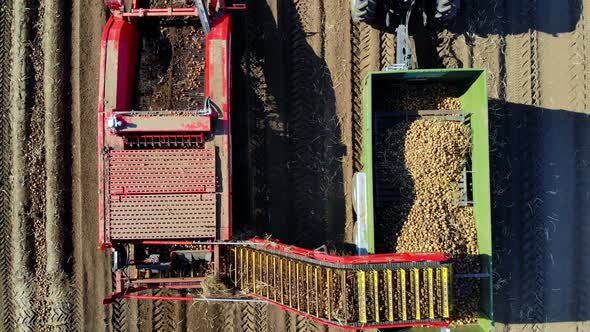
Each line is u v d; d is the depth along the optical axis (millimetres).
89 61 9016
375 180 8391
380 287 7246
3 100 9000
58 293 9008
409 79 8203
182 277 7879
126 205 7273
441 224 8141
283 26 9016
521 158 8969
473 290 8078
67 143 9016
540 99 8992
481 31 8992
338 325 7168
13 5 9023
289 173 9000
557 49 9016
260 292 7820
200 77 8461
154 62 8469
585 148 8969
